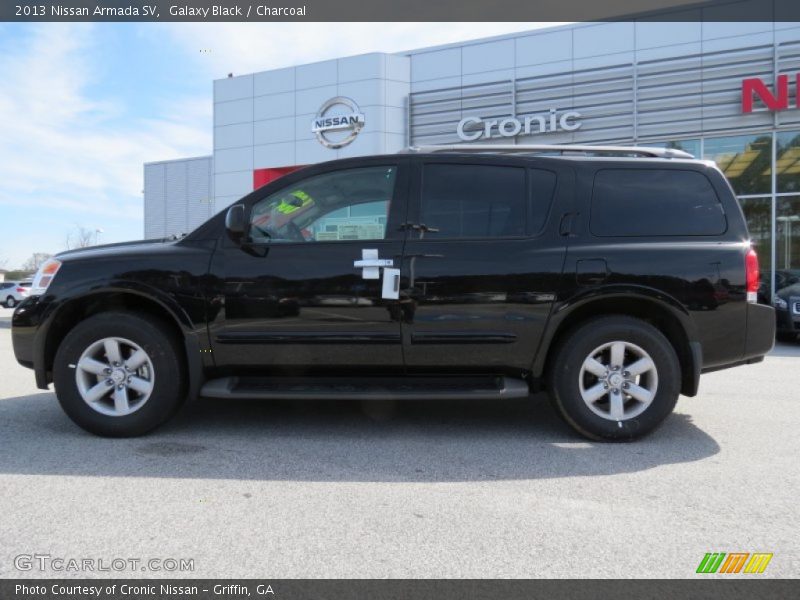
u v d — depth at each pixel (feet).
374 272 13.44
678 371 13.47
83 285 13.53
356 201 14.02
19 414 15.94
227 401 17.51
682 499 10.39
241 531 9.09
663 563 8.23
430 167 14.07
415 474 11.60
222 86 59.88
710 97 45.75
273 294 13.50
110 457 12.43
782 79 43.50
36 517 9.53
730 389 19.65
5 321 62.03
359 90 54.19
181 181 105.40
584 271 13.38
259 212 13.98
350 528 9.22
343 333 13.50
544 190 13.96
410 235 13.71
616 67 48.01
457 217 13.85
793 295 32.94
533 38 50.26
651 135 47.42
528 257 13.47
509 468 11.96
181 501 10.19
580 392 13.50
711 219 13.87
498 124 51.44
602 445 13.50
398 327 13.46
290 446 13.30
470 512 9.83
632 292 13.33
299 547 8.62
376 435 14.23
